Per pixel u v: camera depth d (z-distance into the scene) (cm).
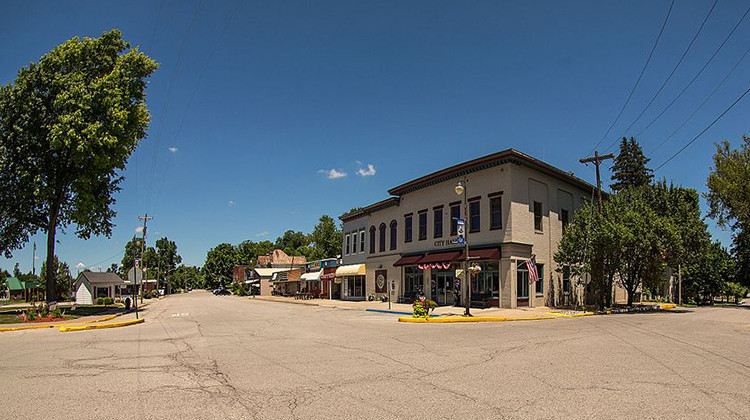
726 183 3738
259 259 10550
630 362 944
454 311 2656
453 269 3250
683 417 565
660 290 5088
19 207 3062
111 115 2962
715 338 1351
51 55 2983
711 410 594
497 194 2961
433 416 581
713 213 3938
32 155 2939
